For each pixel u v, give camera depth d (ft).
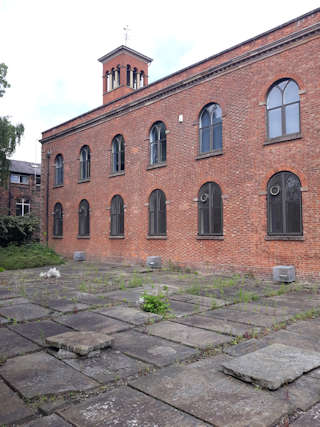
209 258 46.75
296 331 19.31
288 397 11.55
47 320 22.27
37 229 81.87
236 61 44.39
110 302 27.55
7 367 14.56
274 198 40.45
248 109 43.24
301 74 38.50
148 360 15.08
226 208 45.03
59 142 78.84
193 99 50.06
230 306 26.03
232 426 9.87
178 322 21.45
